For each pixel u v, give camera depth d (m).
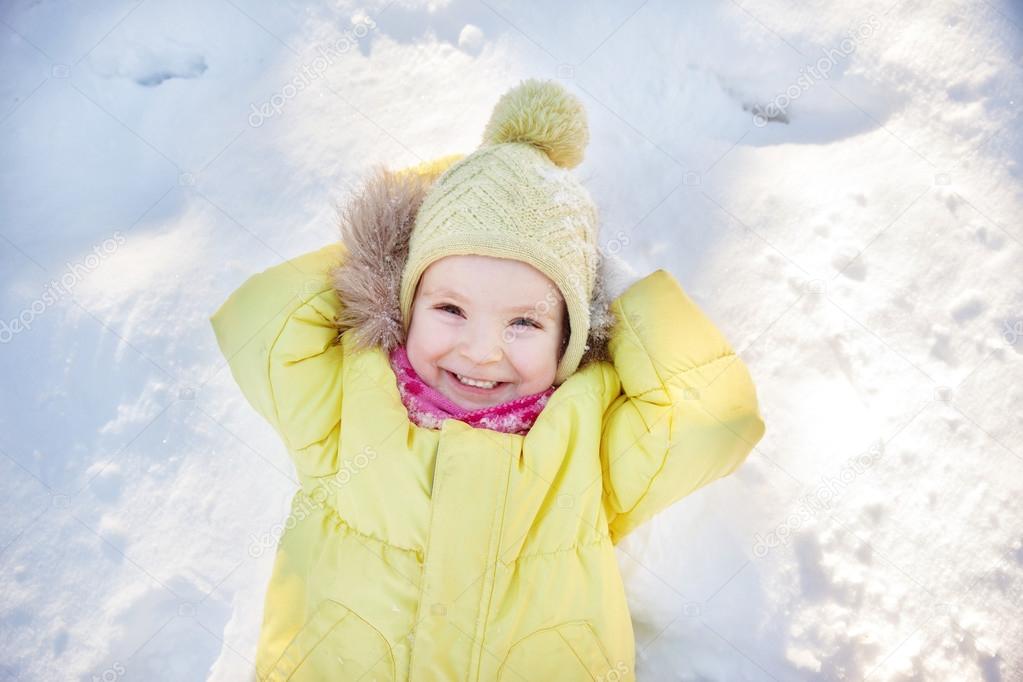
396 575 1.74
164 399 2.19
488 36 2.70
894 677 1.93
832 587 2.02
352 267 1.91
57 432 2.15
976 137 2.59
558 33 2.71
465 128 2.58
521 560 1.78
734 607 2.00
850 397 2.25
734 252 2.44
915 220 2.47
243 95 2.59
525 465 1.81
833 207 2.49
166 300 2.29
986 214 2.48
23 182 2.45
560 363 1.94
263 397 1.90
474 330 1.81
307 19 2.69
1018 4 2.75
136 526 2.06
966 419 2.22
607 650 1.76
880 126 2.62
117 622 1.96
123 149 2.51
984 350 2.30
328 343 1.94
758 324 2.34
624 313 1.99
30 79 2.59
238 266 2.36
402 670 1.70
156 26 2.65
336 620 1.73
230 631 1.94
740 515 2.10
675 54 2.69
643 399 1.92
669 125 2.60
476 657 1.70
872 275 2.40
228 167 2.49
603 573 1.80
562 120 1.94
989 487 2.14
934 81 2.66
